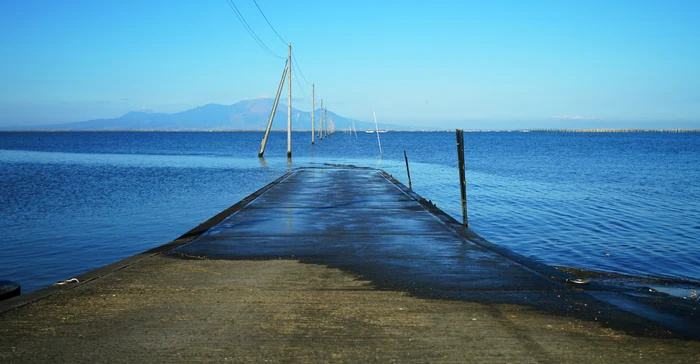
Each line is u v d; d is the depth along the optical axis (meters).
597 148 84.44
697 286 7.21
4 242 12.37
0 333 4.58
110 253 11.30
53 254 11.18
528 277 6.81
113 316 5.08
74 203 19.20
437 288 6.23
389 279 6.68
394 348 4.26
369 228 11.01
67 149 83.12
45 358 4.02
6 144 112.31
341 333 4.61
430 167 40.56
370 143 112.94
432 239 9.76
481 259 7.98
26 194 22.02
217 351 4.18
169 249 8.73
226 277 6.76
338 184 21.58
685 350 4.20
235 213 13.27
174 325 4.81
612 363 3.94
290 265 7.53
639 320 4.97
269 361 3.98
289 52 46.12
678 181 28.70
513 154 64.62
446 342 4.40
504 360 4.01
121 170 36.50
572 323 4.89
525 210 17.64
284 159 50.66
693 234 13.46
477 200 20.36
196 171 35.28
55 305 5.44
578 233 13.60
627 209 17.88
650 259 10.74
